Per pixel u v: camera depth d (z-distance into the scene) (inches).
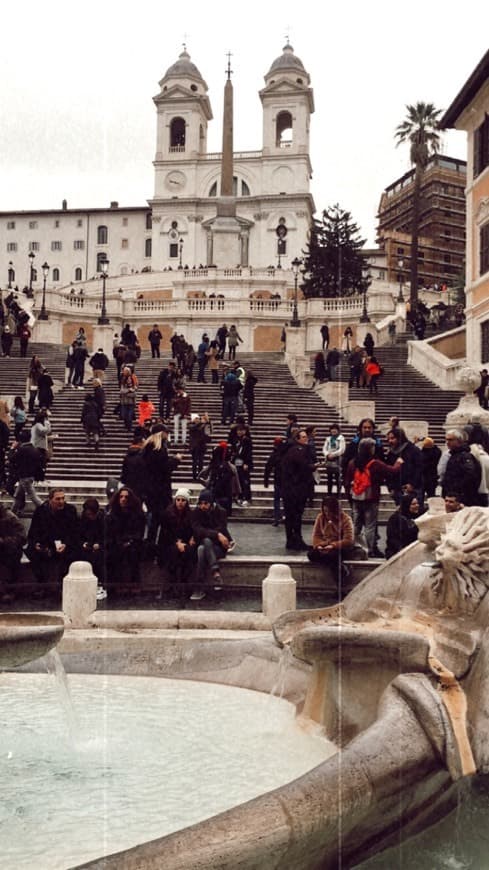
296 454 413.1
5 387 900.0
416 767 143.2
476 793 153.1
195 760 170.4
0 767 165.8
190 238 3058.6
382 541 436.1
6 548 332.5
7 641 188.5
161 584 353.4
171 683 234.4
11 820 140.1
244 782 159.2
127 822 139.9
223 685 231.0
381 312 1501.0
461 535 195.9
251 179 3070.9
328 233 1875.0
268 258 3048.7
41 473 492.4
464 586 190.2
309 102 3043.8
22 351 1117.1
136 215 3129.9
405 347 1278.3
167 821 141.2
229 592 350.3
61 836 134.6
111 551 340.5
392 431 413.7
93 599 278.7
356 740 146.5
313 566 351.9
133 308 1649.9
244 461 543.8
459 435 307.4
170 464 392.5
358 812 128.3
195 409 824.9
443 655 180.7
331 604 323.3
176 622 276.2
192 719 198.5
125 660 249.4
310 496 422.3
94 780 157.8
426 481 457.1
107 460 637.3
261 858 112.7
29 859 126.6
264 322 1604.3
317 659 190.7
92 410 665.0
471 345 1065.5
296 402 874.8
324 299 1583.4
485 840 144.3
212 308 1620.3
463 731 160.7
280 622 227.0
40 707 207.6
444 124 1112.8
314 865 122.3
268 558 362.6
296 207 3036.4
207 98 3110.2
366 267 1866.4
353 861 130.9
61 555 337.7
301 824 118.9
